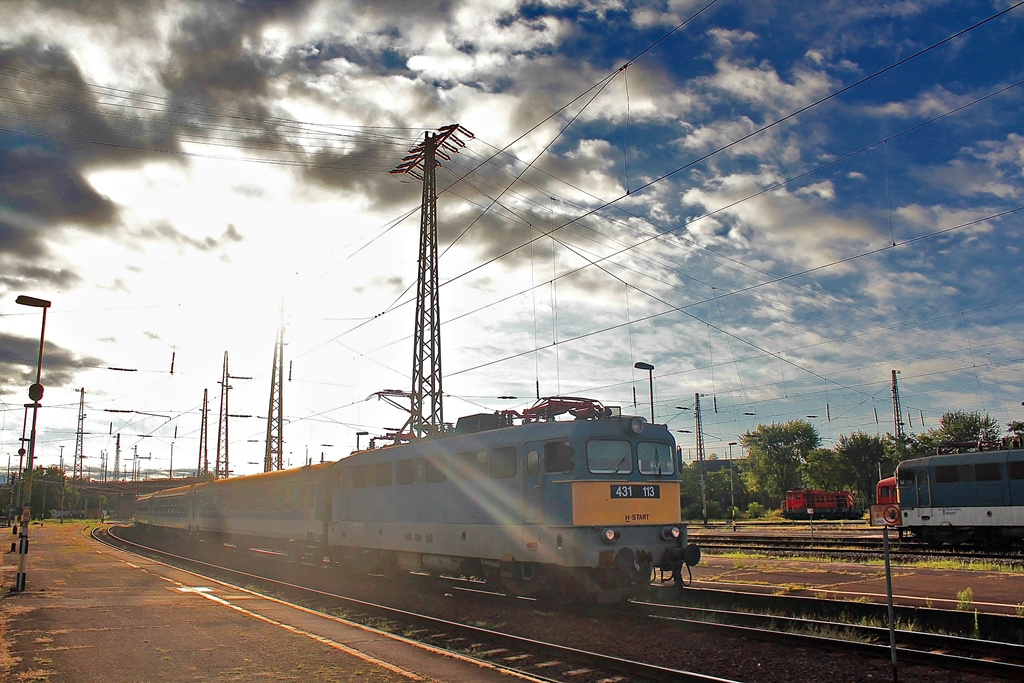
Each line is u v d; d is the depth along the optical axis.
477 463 17.92
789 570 20.75
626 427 16.17
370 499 22.42
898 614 12.34
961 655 10.21
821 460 79.81
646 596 16.75
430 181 32.78
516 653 11.42
